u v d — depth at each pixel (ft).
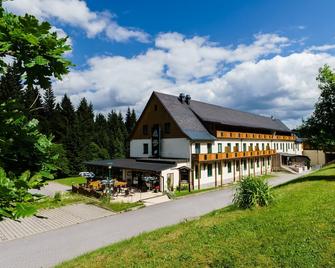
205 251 27.66
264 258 24.86
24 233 54.13
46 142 14.07
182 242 30.99
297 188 54.03
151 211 71.36
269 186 44.88
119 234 52.65
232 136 128.26
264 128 159.22
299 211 36.55
